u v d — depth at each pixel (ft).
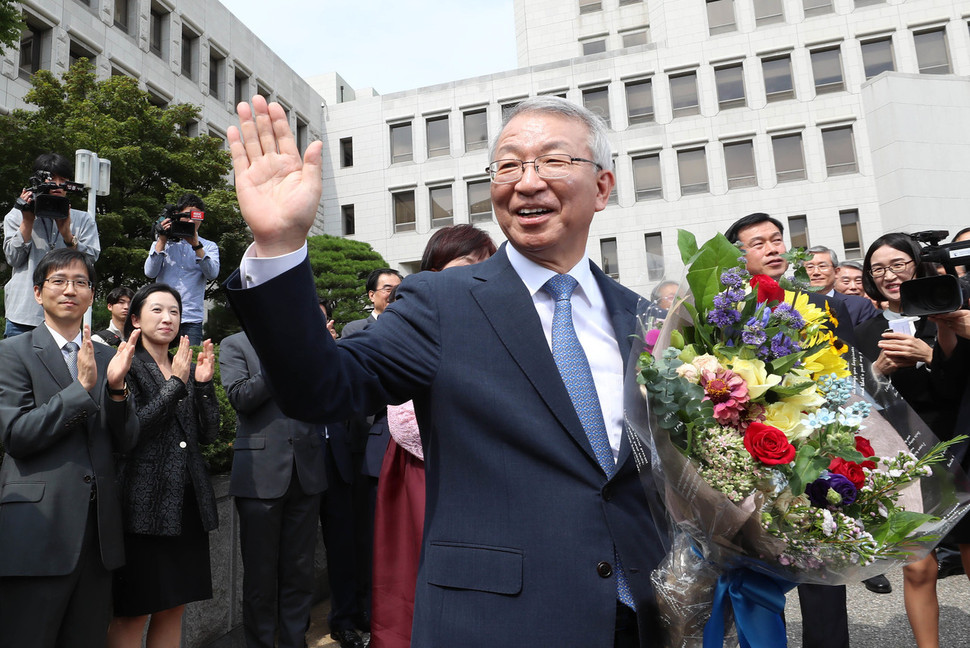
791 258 5.05
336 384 3.85
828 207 74.33
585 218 4.94
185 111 49.16
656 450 4.14
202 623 11.07
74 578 7.66
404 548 7.81
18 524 7.43
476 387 4.32
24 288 15.16
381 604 7.74
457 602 4.03
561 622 3.91
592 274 5.29
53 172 15.64
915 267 11.04
